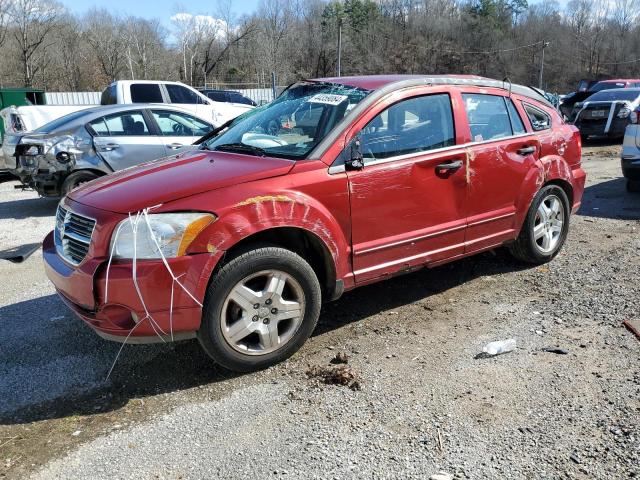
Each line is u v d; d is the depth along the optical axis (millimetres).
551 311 4480
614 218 7473
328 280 3941
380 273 4164
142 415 3248
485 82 4957
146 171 4016
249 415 3221
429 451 2865
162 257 3260
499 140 4891
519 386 3418
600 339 3969
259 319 3609
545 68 77875
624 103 16047
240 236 3412
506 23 81750
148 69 64562
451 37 76500
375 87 4270
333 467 2770
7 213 8898
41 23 60281
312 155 3848
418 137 4340
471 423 3078
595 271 5340
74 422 3193
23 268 5949
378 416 3166
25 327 4453
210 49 64250
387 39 72750
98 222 3383
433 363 3734
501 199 4926
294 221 3613
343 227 3906
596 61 79500
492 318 4410
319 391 3438
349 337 4152
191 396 3434
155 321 3301
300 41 67875
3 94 21797
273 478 2707
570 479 2643
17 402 3404
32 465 2834
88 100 32188
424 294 4934
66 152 8188
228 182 3541
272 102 4898
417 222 4316
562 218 5625
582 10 81938
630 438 2902
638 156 8383
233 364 3576
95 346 4117
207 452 2912
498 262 5668
